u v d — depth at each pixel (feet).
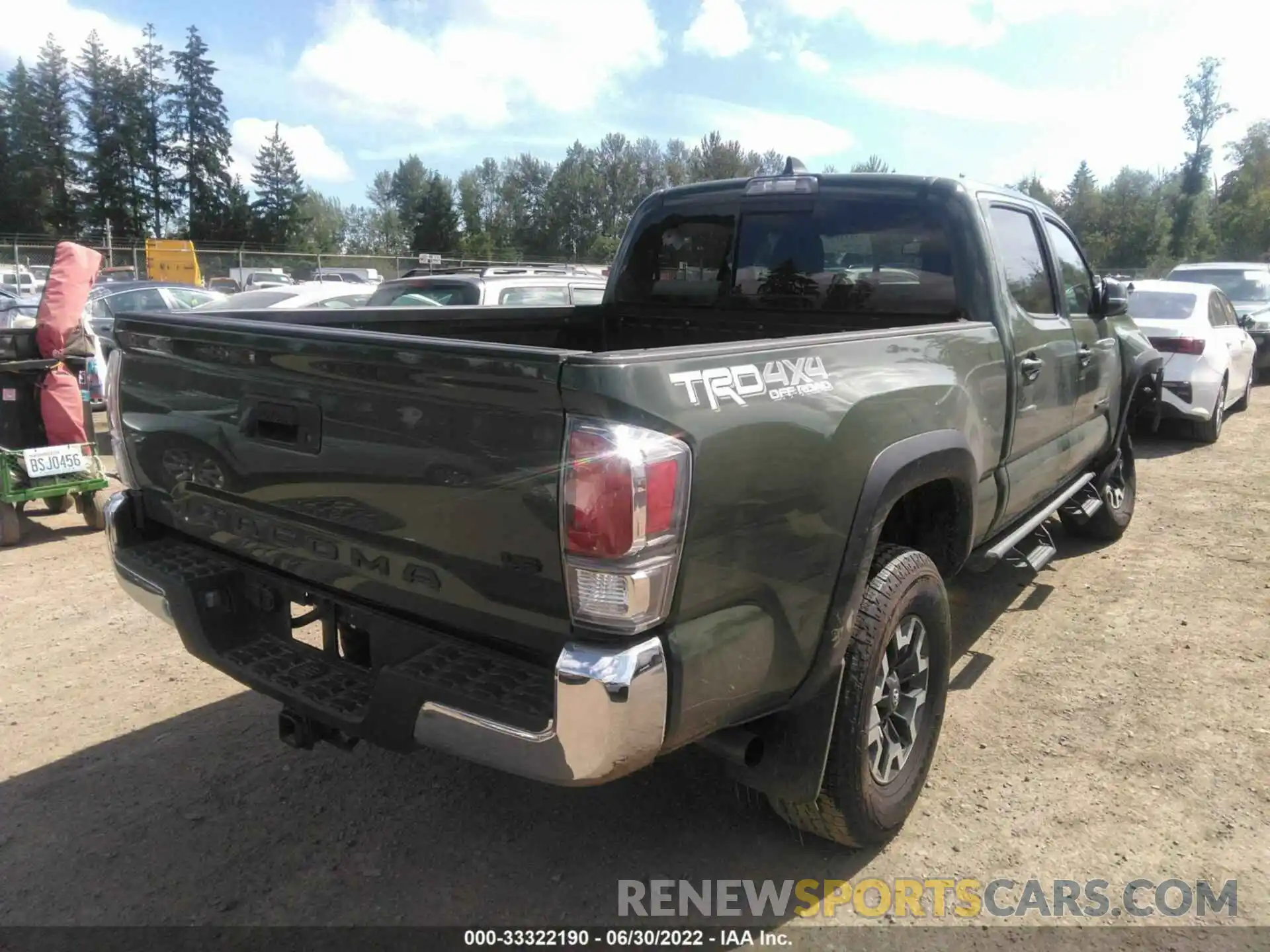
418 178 365.61
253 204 288.92
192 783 10.94
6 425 20.84
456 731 6.98
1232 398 34.96
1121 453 19.60
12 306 41.96
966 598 16.72
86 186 270.87
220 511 9.20
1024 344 12.37
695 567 6.84
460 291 29.76
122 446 10.30
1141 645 14.62
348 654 8.93
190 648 9.18
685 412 6.68
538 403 6.49
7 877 9.22
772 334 13.75
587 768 6.50
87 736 12.03
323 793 10.76
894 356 9.37
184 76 275.39
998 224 12.68
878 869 9.39
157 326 9.18
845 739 8.62
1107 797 10.53
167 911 8.75
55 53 263.49
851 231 12.78
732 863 9.52
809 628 8.02
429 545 7.35
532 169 312.91
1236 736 11.78
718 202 14.07
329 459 7.85
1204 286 32.99
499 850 9.71
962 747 11.63
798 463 7.66
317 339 7.53
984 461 11.30
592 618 6.53
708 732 7.43
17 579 18.30
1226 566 18.34
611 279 15.58
